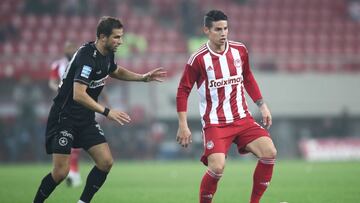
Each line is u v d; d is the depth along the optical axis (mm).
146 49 100375
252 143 24203
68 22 103625
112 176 49531
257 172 24172
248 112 24781
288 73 92125
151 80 25844
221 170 23344
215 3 109750
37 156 82188
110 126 83938
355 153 81125
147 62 93750
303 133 89062
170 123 88625
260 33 108312
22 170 58812
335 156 80938
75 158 39812
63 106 24234
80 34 102750
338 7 114625
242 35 107500
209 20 24156
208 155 23828
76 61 23578
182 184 41312
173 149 84188
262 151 23984
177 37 103125
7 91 87938
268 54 105125
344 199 30781
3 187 39438
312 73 93062
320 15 112625
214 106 24359
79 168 61625
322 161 74562
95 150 24328
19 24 101438
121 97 87625
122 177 48312
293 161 74562
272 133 89562
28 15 103375
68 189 37344
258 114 83875
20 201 31125
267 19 110250
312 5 113312
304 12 112312
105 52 23828
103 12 106875
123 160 83250
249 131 24359
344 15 114250
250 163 71688
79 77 23078
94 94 24344
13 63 90062
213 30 24078
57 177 24281
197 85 24703
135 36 102500
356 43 110125
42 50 99688
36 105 86625
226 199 31422
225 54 24422
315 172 51594
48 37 101062
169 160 83188
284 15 111500
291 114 89750
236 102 24469
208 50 24406
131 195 33688
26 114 85500
